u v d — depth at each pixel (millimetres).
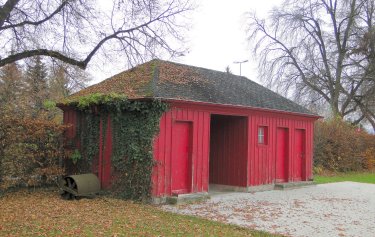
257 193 14602
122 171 12008
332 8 32969
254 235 8430
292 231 8898
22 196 11781
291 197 13922
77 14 11508
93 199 11656
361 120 35656
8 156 11758
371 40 31141
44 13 11359
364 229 9289
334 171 24875
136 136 11781
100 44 11539
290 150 17031
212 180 15688
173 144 12102
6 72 21422
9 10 10438
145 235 7809
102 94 12172
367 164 27359
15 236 7359
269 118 15852
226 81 16531
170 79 13336
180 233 8148
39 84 22812
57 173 12844
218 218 9938
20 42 11297
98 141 12812
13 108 13297
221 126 15562
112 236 7621
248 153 14750
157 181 11594
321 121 25516
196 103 12297
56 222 8547
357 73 32188
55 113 17875
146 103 11539
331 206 12273
